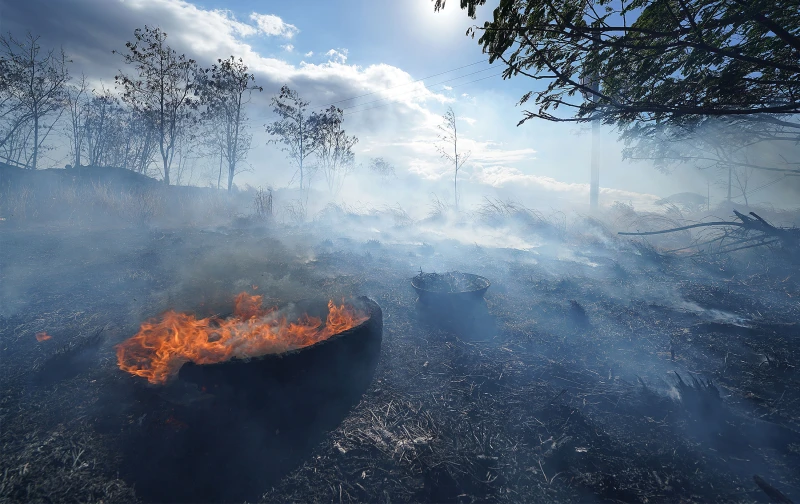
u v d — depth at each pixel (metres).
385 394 3.86
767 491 2.69
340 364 3.66
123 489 2.65
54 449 2.96
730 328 5.37
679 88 4.07
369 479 2.82
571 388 4.04
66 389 3.69
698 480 2.82
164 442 2.95
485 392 3.96
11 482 2.66
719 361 4.60
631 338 5.25
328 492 2.71
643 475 2.87
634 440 3.25
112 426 3.20
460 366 4.44
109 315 5.54
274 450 3.05
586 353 4.83
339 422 3.42
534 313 6.17
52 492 2.61
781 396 3.82
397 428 3.37
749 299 6.70
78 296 6.29
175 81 24.27
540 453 3.09
